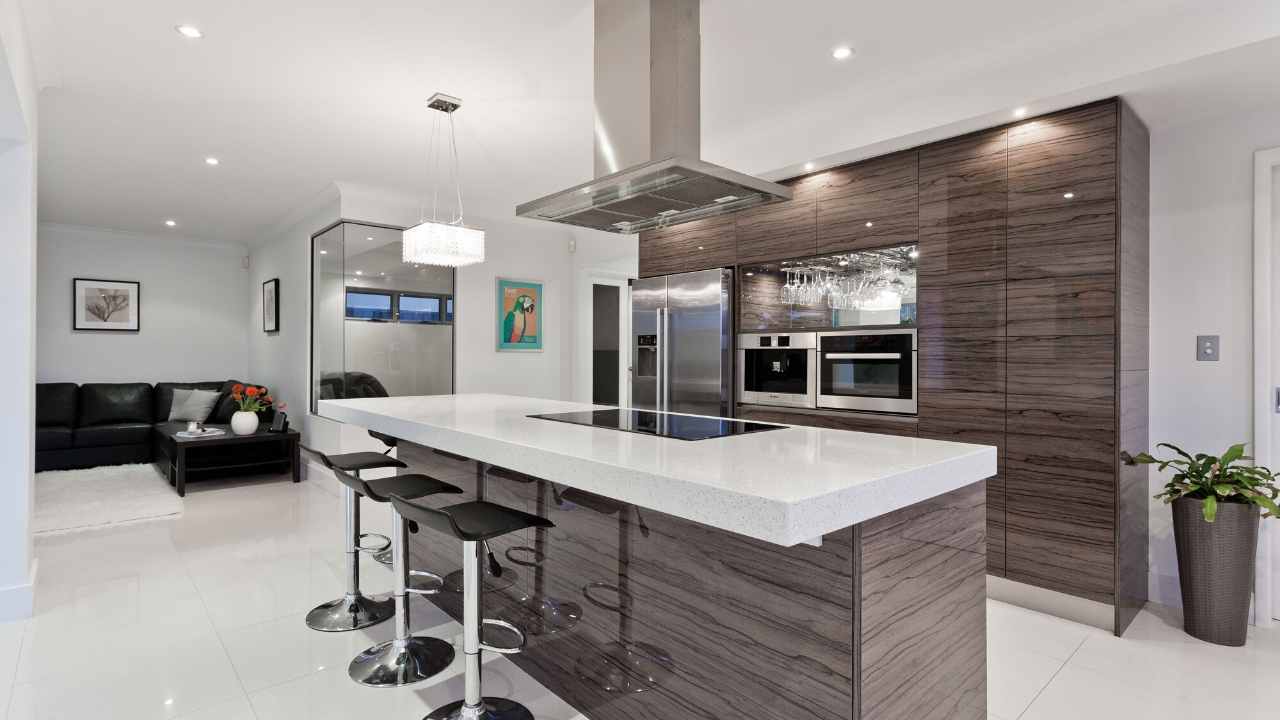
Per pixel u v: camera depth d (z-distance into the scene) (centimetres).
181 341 739
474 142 405
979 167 319
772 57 292
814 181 390
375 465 292
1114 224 276
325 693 226
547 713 214
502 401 353
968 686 182
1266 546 290
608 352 755
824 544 147
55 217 623
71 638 269
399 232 543
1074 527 290
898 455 170
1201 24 239
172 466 560
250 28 267
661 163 220
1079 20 258
